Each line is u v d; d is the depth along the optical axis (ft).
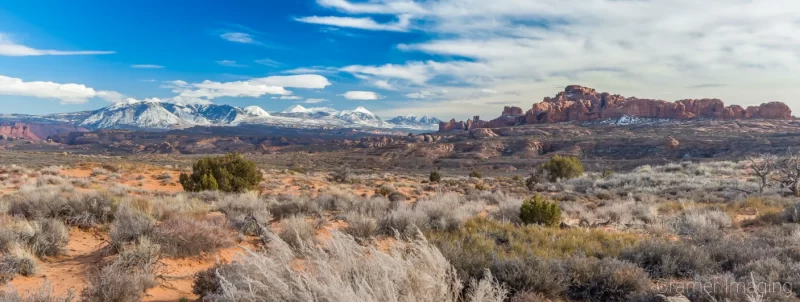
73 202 33.58
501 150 513.04
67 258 24.35
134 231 25.52
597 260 22.91
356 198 58.70
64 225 30.40
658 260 24.54
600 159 414.62
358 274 14.03
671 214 53.62
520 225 42.14
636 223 46.11
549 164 153.07
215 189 73.56
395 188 100.37
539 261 21.02
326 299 12.69
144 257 21.59
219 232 28.19
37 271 21.02
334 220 41.55
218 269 17.95
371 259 15.14
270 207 45.39
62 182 75.97
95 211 33.78
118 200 37.52
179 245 24.73
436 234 33.01
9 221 28.30
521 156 472.03
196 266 23.52
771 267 21.48
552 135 590.96
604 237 34.81
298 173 159.63
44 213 31.68
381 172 253.65
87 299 16.61
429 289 14.05
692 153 391.45
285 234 28.66
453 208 49.06
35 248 23.35
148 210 36.55
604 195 91.30
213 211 45.62
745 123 562.66
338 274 13.16
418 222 35.29
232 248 27.68
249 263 14.87
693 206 59.41
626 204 59.41
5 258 20.13
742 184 105.40
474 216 46.16
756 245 29.04
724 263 25.04
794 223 39.04
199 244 25.26
